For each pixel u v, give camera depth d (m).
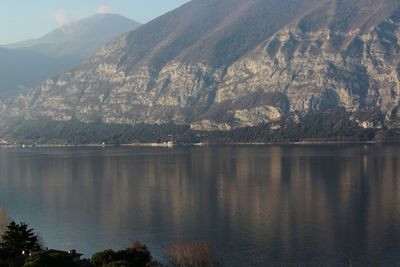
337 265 198.12
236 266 197.38
